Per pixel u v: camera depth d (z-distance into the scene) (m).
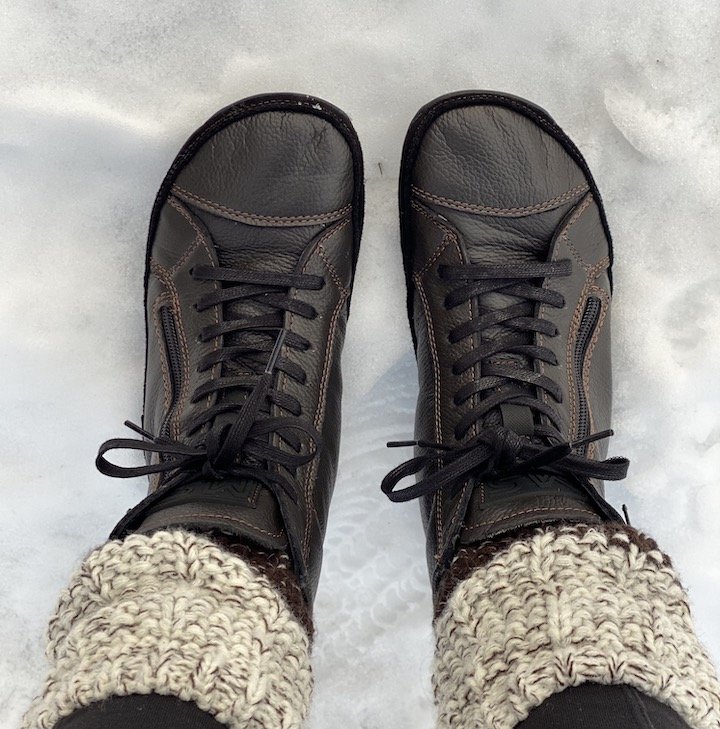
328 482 1.02
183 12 1.09
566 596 0.68
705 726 0.65
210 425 0.95
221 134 1.06
